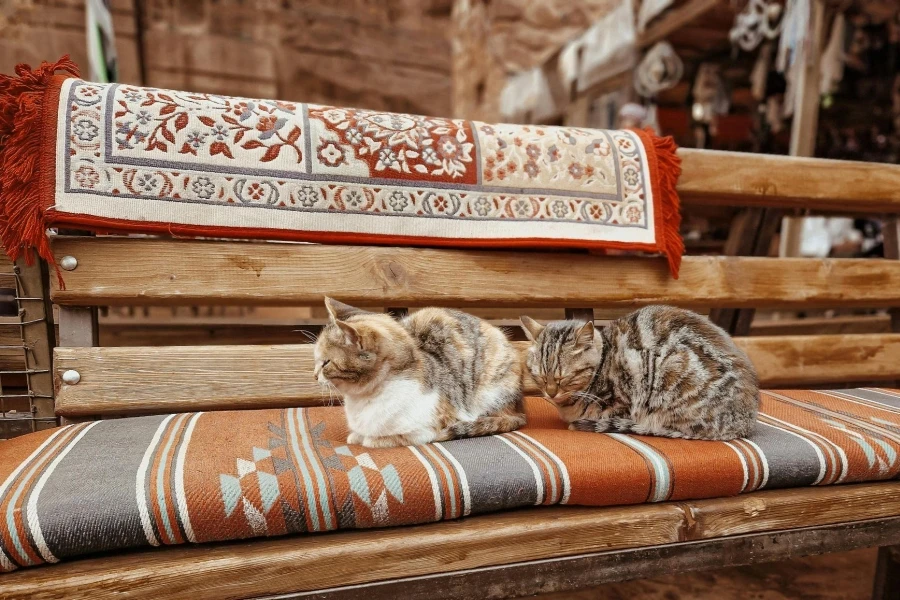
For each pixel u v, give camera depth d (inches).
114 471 48.9
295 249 72.6
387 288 75.3
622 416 66.7
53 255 65.8
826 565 100.0
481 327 69.0
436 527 50.8
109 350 68.6
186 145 66.8
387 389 57.0
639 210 81.3
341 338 56.5
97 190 63.9
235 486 47.3
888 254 112.0
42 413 70.2
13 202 61.2
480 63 363.3
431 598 50.1
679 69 219.3
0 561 42.2
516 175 77.4
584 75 270.1
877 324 146.6
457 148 75.8
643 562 55.1
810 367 92.4
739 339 89.7
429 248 77.1
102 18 172.7
